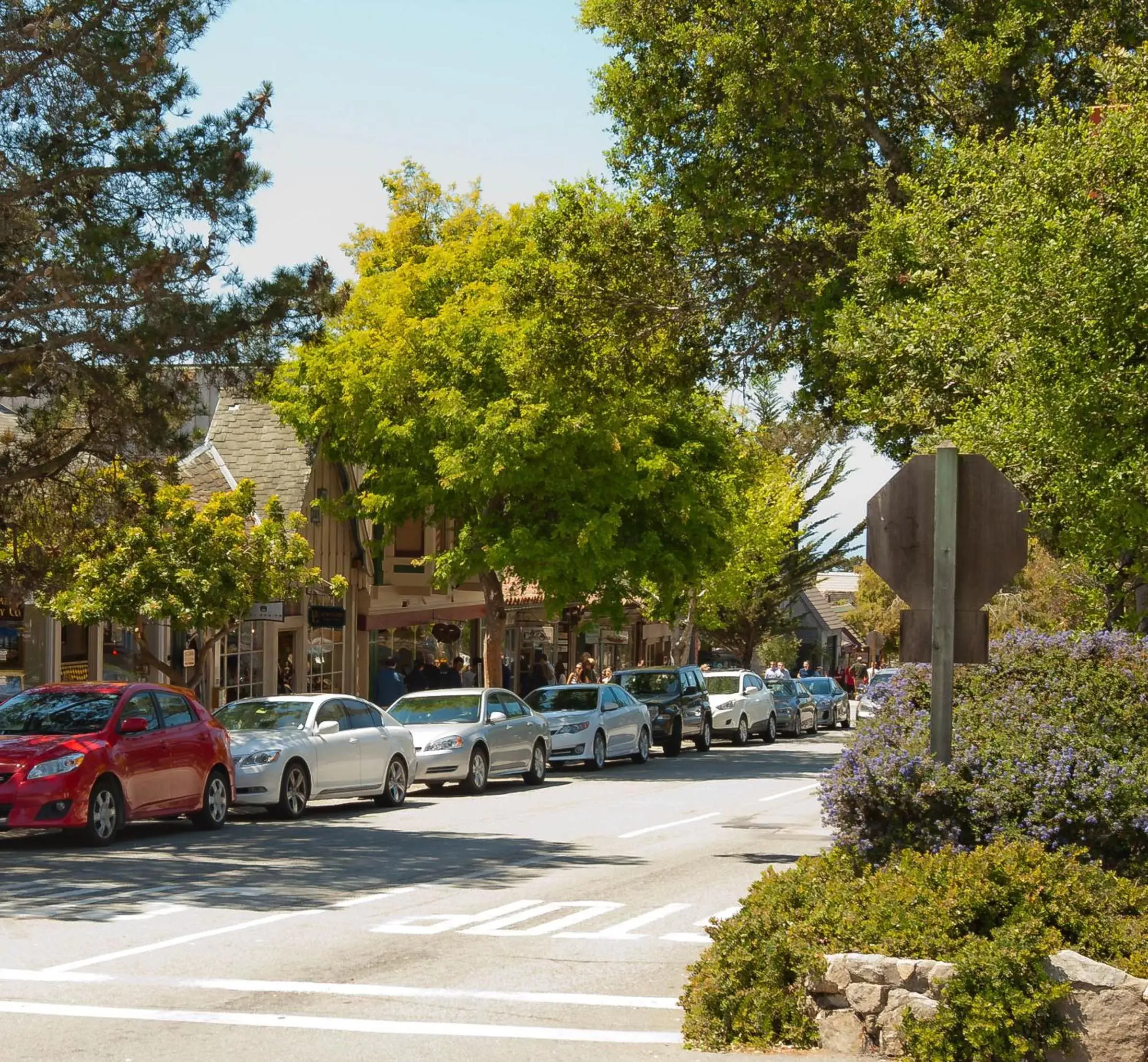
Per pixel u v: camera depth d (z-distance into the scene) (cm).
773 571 6562
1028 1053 814
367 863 1802
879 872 997
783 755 4388
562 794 2931
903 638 1029
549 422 3647
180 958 1162
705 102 2512
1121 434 1391
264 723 2527
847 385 2583
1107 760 1082
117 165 2066
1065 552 1538
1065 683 1163
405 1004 1008
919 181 2278
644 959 1181
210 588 2709
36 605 2727
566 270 2609
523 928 1329
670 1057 858
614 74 2566
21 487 2444
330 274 2167
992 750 1090
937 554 1011
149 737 2080
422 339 3772
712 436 4250
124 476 2548
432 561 4022
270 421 4144
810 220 2623
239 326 2080
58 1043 887
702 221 2494
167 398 2202
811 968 877
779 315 2669
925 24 2656
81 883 1592
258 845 1998
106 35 1994
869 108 2605
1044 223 1460
